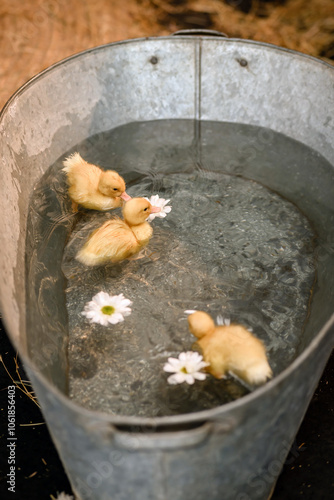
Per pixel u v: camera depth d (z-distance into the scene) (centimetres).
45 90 103
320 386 93
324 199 105
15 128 98
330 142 106
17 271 89
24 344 80
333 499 84
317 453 88
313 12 161
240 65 109
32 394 93
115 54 109
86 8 160
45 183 105
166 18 160
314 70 103
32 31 151
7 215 91
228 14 162
